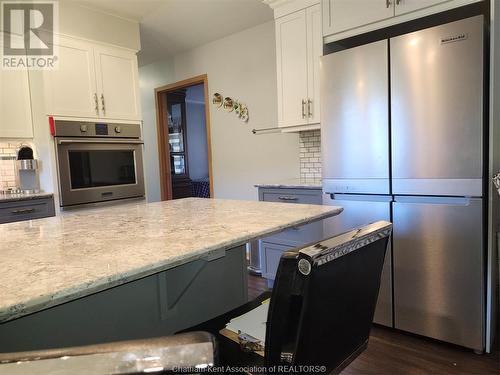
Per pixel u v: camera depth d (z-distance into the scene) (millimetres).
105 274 695
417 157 1947
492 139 1789
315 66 2742
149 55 4449
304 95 2830
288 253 697
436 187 1900
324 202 2357
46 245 974
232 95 3902
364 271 894
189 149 7770
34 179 3225
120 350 415
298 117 2887
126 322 1319
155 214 1491
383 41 2012
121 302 1301
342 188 2254
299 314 709
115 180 3350
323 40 2395
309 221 1267
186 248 869
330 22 2346
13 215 2732
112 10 3178
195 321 1627
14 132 3027
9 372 395
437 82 1850
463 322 1903
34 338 1069
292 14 2850
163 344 426
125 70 3400
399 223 2057
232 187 4031
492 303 1901
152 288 1404
